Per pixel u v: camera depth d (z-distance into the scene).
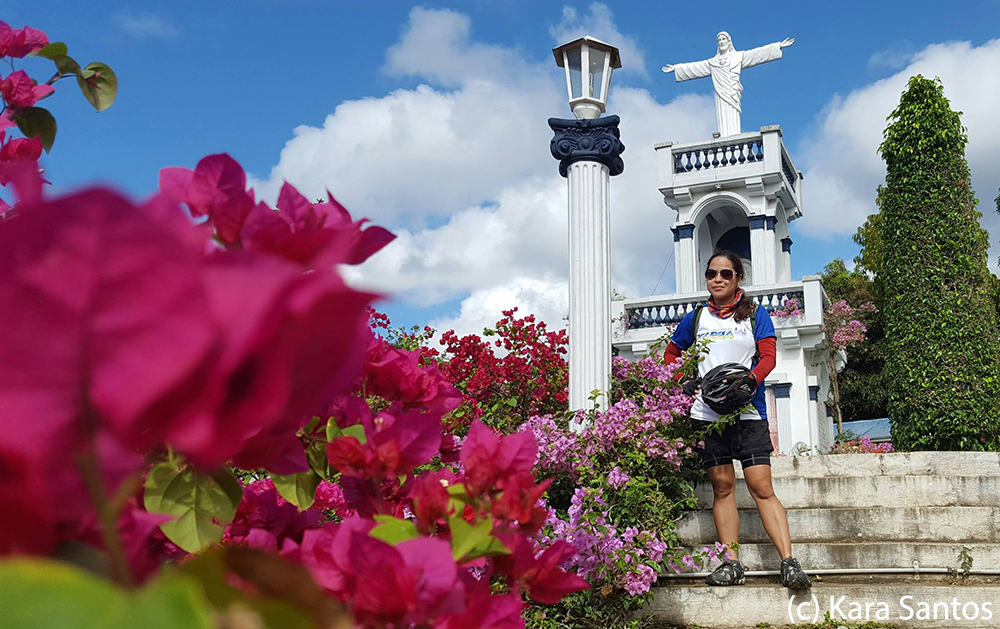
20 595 0.30
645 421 4.92
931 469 6.10
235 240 0.73
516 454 0.94
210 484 0.87
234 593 0.41
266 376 0.35
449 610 0.67
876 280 27.61
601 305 6.03
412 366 1.33
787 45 17.27
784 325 15.06
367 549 0.65
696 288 17.12
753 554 5.18
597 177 6.22
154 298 0.33
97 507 0.35
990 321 13.44
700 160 17.41
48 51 1.60
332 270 0.41
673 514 5.40
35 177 0.37
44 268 0.32
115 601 0.30
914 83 14.57
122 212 0.33
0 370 0.32
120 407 0.33
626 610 4.39
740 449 4.77
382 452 1.01
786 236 18.53
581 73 6.33
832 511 5.49
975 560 4.98
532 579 0.93
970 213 13.86
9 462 0.34
